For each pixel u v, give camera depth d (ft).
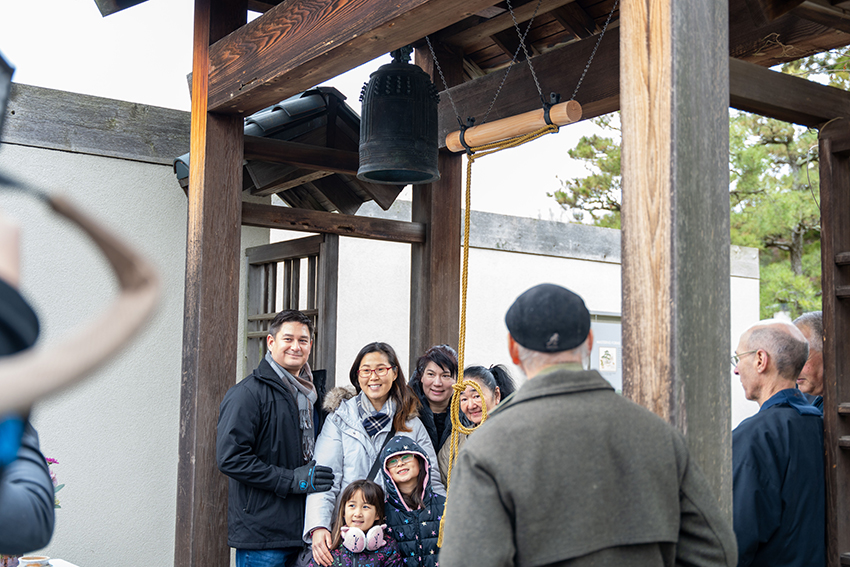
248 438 9.71
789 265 37.01
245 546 9.77
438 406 11.41
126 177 15.21
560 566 4.26
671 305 5.10
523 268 21.48
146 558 14.83
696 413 5.15
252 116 13.83
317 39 8.61
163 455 15.17
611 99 10.93
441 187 13.76
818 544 7.39
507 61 14.53
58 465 14.08
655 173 5.28
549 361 4.77
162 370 15.29
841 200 8.05
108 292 14.76
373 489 9.27
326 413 10.98
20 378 1.05
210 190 10.84
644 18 5.45
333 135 14.11
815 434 7.53
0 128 2.10
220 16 10.90
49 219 14.26
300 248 14.58
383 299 18.79
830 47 9.89
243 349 16.70
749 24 10.27
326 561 9.20
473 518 4.28
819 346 9.11
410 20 7.55
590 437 4.40
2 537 2.49
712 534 4.60
